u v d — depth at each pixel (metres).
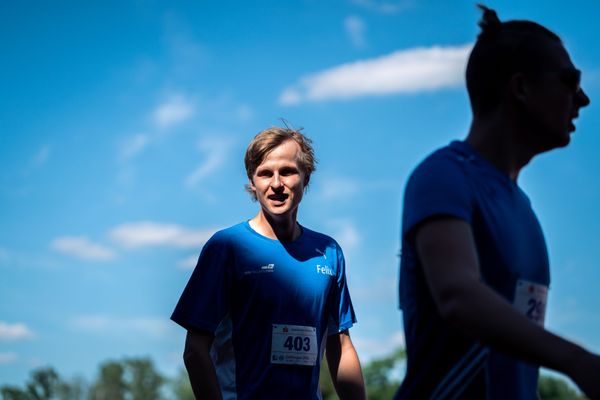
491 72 2.98
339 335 6.10
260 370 5.77
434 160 2.90
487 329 2.49
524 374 2.98
